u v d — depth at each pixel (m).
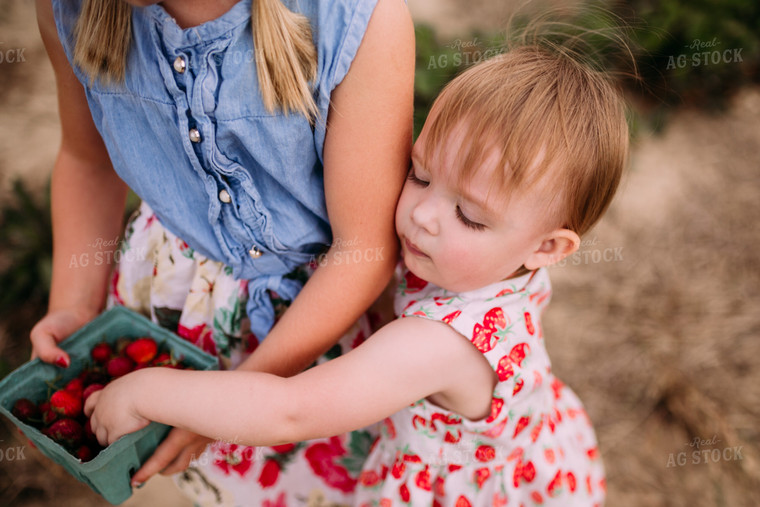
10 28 2.84
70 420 1.13
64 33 0.99
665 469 2.14
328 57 0.90
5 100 2.73
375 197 1.02
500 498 1.26
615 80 1.33
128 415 1.05
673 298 2.48
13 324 2.19
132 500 2.00
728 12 2.85
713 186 2.74
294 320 1.12
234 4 0.89
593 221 1.11
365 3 0.87
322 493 1.40
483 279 1.07
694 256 2.58
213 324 1.29
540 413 1.29
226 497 1.38
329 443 1.38
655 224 2.64
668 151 2.81
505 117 0.97
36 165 2.53
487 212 0.98
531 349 1.18
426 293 1.17
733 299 2.48
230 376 1.04
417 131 2.40
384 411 1.06
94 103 1.04
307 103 0.92
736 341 2.38
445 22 2.87
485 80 1.00
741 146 2.84
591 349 2.37
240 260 1.17
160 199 1.09
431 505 1.25
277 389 1.03
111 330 1.29
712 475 2.12
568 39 1.41
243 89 0.92
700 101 2.92
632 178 2.73
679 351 2.36
